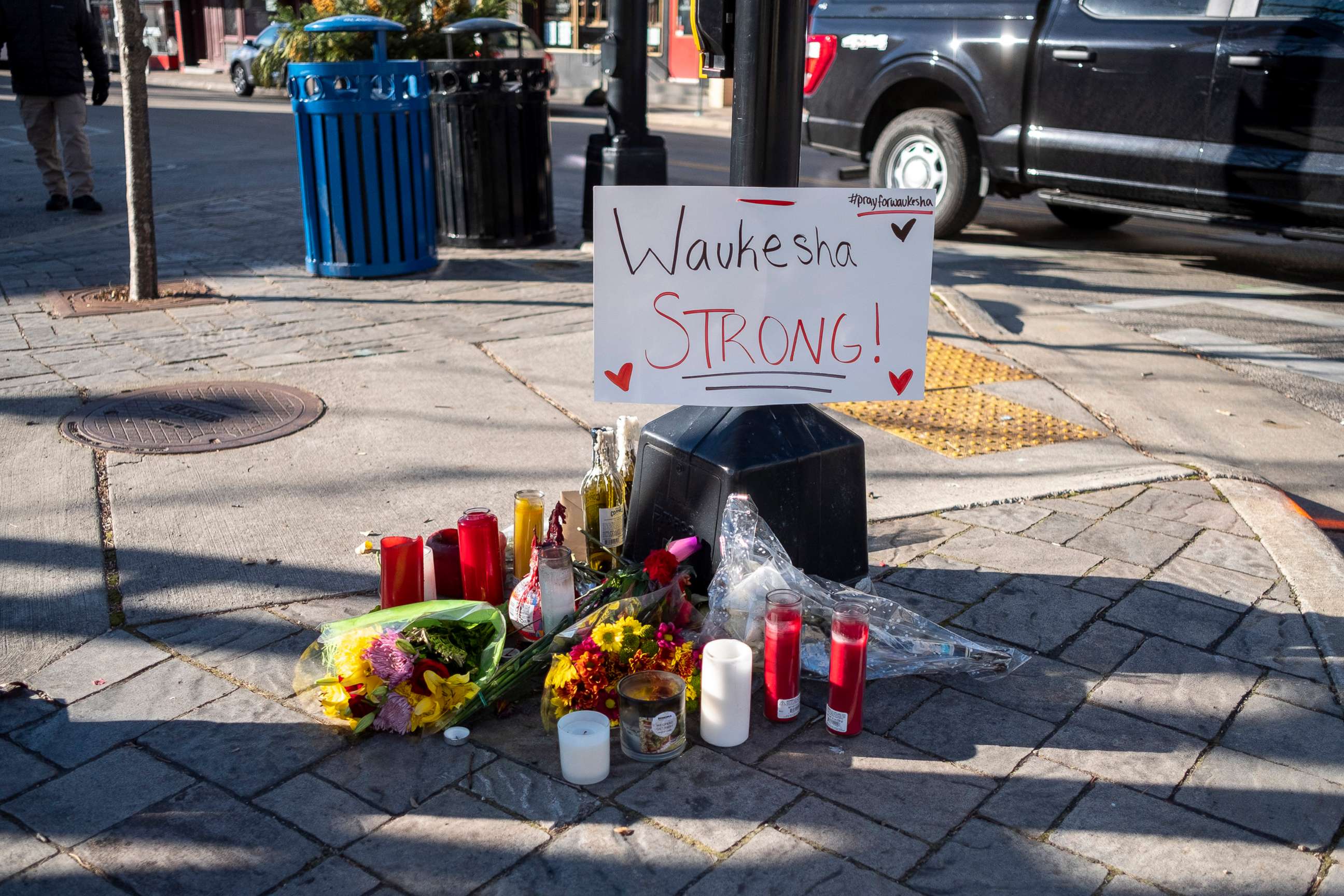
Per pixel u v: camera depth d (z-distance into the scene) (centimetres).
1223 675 277
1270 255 799
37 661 275
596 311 281
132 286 624
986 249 802
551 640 264
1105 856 214
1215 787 235
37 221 863
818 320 288
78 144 894
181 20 3180
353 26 621
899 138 820
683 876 206
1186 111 664
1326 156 611
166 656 279
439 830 219
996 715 261
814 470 299
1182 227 912
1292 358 551
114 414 446
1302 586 319
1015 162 761
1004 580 325
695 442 297
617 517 325
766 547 287
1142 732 254
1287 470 423
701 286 282
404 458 410
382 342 550
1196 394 500
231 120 1734
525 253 762
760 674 277
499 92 734
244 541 343
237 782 232
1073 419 466
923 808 227
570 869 208
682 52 2325
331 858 211
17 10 843
